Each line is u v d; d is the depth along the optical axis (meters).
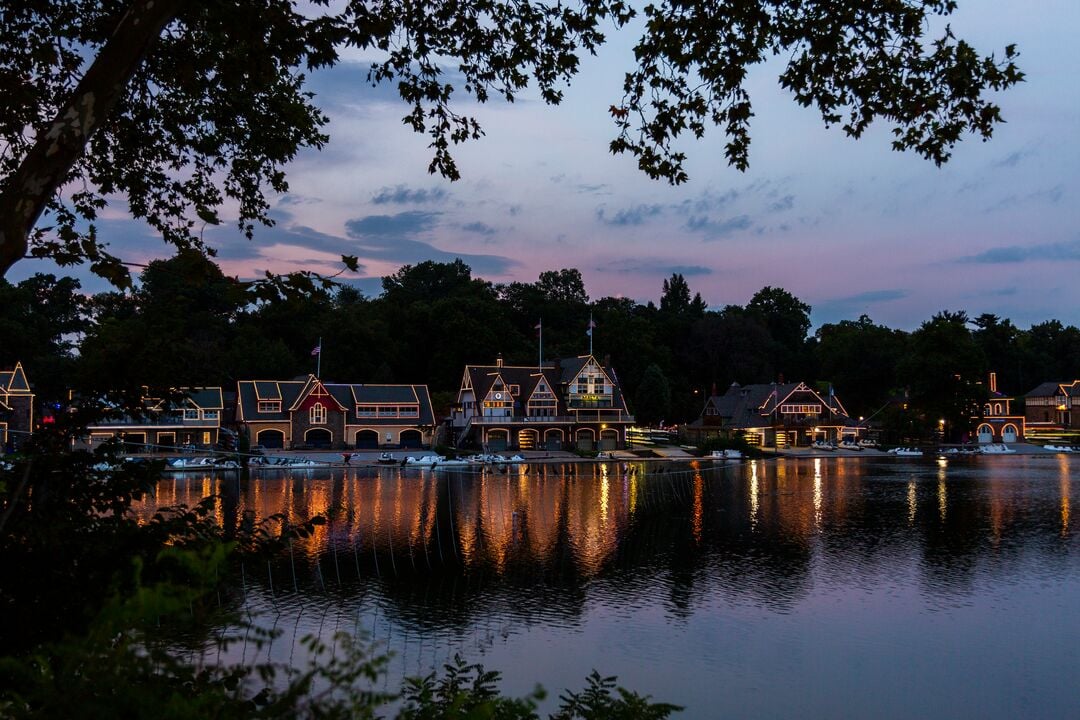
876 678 20.33
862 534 40.25
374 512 47.06
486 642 22.72
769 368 144.50
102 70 6.86
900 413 115.06
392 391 101.69
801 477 71.62
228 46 10.72
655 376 122.31
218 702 3.59
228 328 111.12
